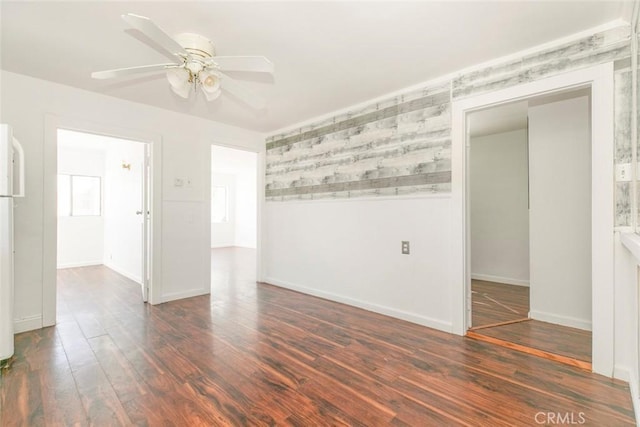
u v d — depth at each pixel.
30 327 2.72
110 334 2.63
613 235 1.91
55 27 2.00
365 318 3.04
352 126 3.46
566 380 1.91
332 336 2.60
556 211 2.90
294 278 4.17
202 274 3.94
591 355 2.22
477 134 4.69
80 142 5.39
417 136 2.90
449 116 2.69
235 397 1.74
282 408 1.65
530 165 3.05
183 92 2.17
